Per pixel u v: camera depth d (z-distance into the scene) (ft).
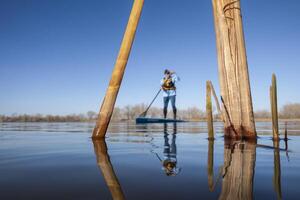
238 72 14.90
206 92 16.24
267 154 9.47
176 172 6.35
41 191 4.77
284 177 5.76
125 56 15.52
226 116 15.33
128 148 11.62
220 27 15.26
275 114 14.66
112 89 16.21
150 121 52.13
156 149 11.23
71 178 5.78
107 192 4.69
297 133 22.74
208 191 4.70
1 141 15.99
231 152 10.03
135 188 4.92
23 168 7.02
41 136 20.63
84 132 26.78
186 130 27.99
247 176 5.89
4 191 4.81
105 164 7.55
